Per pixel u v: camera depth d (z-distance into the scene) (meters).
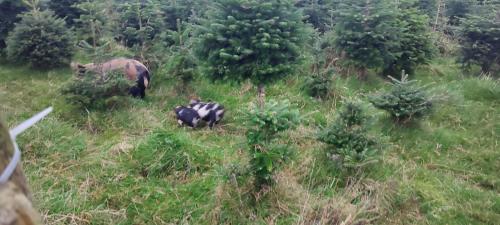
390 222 4.33
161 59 8.59
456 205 4.77
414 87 6.67
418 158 5.97
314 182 4.99
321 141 5.37
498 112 7.22
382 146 5.35
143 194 4.67
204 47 5.95
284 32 5.75
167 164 5.21
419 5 12.44
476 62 8.98
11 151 0.98
